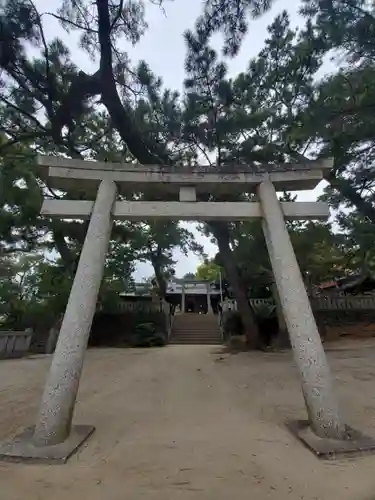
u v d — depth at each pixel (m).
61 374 3.44
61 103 7.54
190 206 4.46
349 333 13.22
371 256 11.73
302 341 3.63
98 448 3.26
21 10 6.49
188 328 18.33
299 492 2.41
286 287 3.91
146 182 4.53
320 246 11.66
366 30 6.25
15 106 7.77
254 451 3.11
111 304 15.10
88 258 3.93
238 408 4.64
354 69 6.82
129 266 16.16
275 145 7.85
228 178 4.59
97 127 9.47
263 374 6.89
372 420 3.89
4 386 6.43
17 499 2.38
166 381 6.75
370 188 8.54
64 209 4.28
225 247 10.67
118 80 8.13
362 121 6.96
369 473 2.65
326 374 3.48
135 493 2.42
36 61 7.25
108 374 7.56
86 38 7.80
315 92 7.11
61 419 3.32
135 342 14.42
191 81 8.20
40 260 15.72
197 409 4.63
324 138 7.27
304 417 4.08
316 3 7.02
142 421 4.11
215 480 2.58
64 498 2.38
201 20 7.57
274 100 8.41
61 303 13.37
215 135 8.03
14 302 14.48
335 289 18.50
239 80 8.34
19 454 3.01
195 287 31.69
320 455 2.94
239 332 15.04
